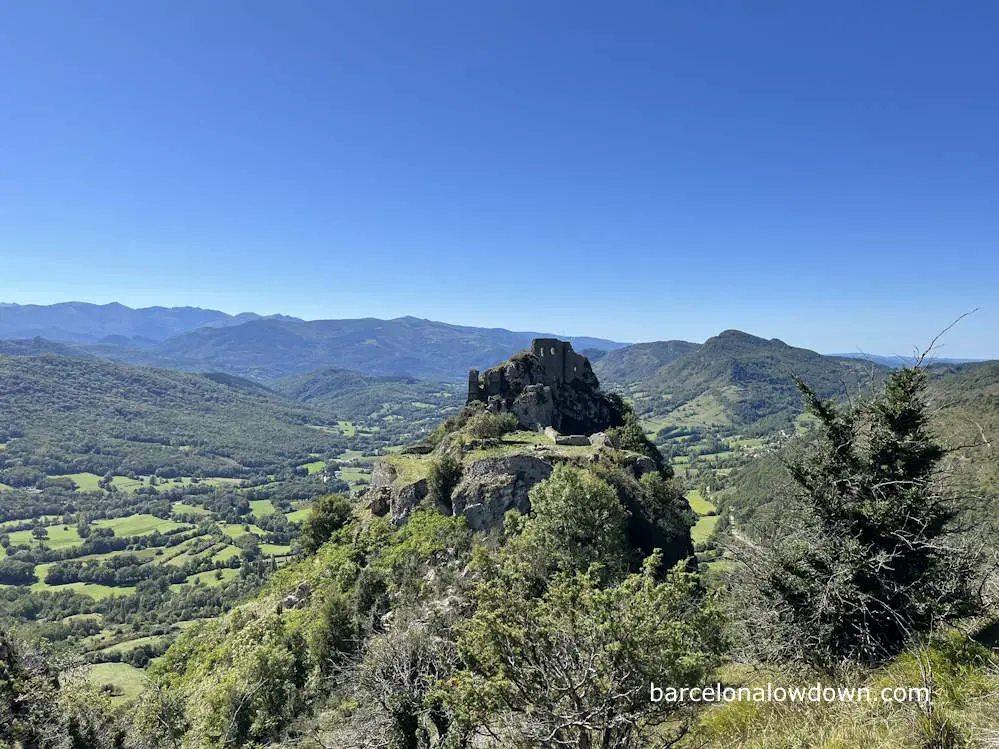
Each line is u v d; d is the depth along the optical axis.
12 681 23.14
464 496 47.19
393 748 18.34
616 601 8.88
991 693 7.24
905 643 9.84
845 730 7.50
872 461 11.30
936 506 10.78
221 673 39.38
